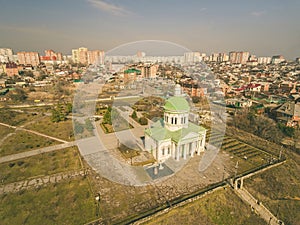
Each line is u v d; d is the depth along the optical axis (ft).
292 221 92.73
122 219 84.28
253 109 224.33
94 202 93.91
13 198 98.02
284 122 193.26
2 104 274.16
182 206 90.33
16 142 160.45
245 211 93.86
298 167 130.31
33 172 119.44
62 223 83.51
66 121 207.00
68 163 128.16
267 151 146.61
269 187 110.32
